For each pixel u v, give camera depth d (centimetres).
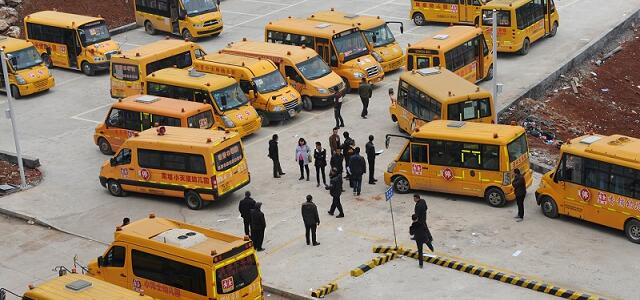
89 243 5891
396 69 8738
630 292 4812
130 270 4731
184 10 9694
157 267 4625
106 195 6525
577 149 5541
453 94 6681
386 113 7700
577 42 9319
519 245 5394
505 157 5800
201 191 6094
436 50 7788
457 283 5003
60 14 9462
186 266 4503
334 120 7631
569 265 5134
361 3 10875
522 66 8725
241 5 11069
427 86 6888
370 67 8212
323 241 5594
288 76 7894
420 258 5178
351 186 6250
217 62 7725
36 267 5650
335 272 5209
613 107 8425
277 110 7456
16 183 6825
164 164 6206
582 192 5541
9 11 10281
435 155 6031
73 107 8300
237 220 5984
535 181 6366
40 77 8581
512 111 7794
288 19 8788
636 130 8038
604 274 5019
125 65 7981
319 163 6338
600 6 10481
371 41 8500
